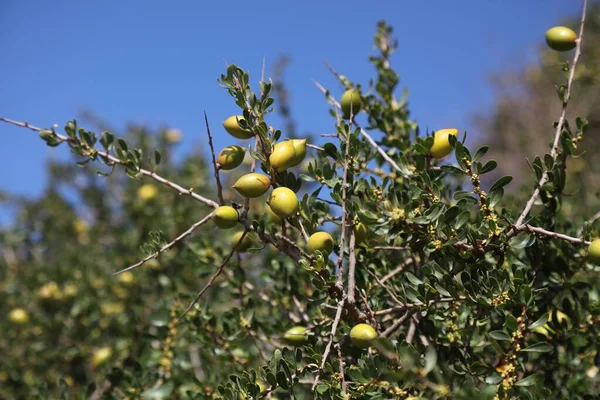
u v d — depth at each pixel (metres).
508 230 0.85
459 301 0.84
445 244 0.84
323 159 0.98
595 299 0.97
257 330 1.03
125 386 1.08
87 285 1.58
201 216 1.67
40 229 2.03
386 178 0.88
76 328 1.52
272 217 0.92
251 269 1.30
